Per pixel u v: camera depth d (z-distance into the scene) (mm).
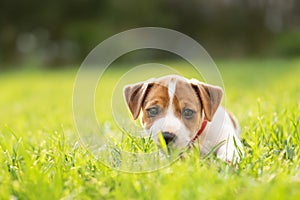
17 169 5473
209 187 4305
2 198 4438
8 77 31156
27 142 7047
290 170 4941
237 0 38281
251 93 13289
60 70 35375
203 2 38594
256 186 4348
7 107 14875
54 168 5270
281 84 14992
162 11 39594
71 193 4578
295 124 6590
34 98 17438
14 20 40375
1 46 41125
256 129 6688
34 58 41656
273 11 38531
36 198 4387
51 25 40812
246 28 38750
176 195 4141
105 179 4891
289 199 4012
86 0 39969
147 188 4477
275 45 37844
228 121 6430
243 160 5285
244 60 34125
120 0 39469
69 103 14086
